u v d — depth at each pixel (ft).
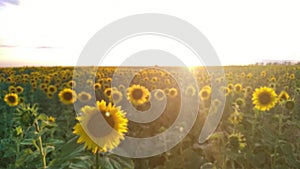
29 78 53.62
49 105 33.04
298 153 17.24
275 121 22.65
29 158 9.82
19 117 10.66
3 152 17.70
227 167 14.79
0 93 39.24
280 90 43.50
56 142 10.02
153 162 18.20
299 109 27.02
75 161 7.73
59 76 59.31
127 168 7.80
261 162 15.99
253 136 18.37
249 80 55.06
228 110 25.81
